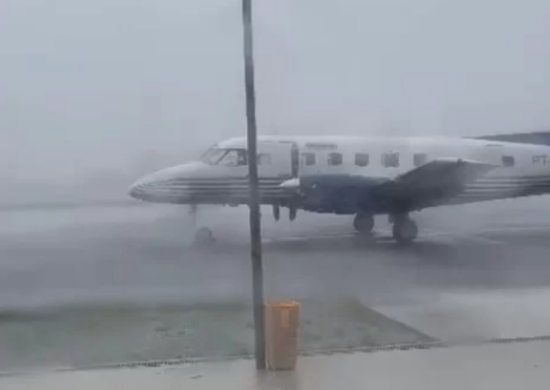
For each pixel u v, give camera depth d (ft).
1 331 35.42
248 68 27.55
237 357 29.55
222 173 76.33
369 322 37.04
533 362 27.89
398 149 79.97
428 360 28.27
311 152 77.41
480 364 27.63
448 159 77.66
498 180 83.51
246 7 27.25
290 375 26.30
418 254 67.15
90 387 25.13
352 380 25.55
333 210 77.15
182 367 27.71
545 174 84.79
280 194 76.28
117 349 31.58
